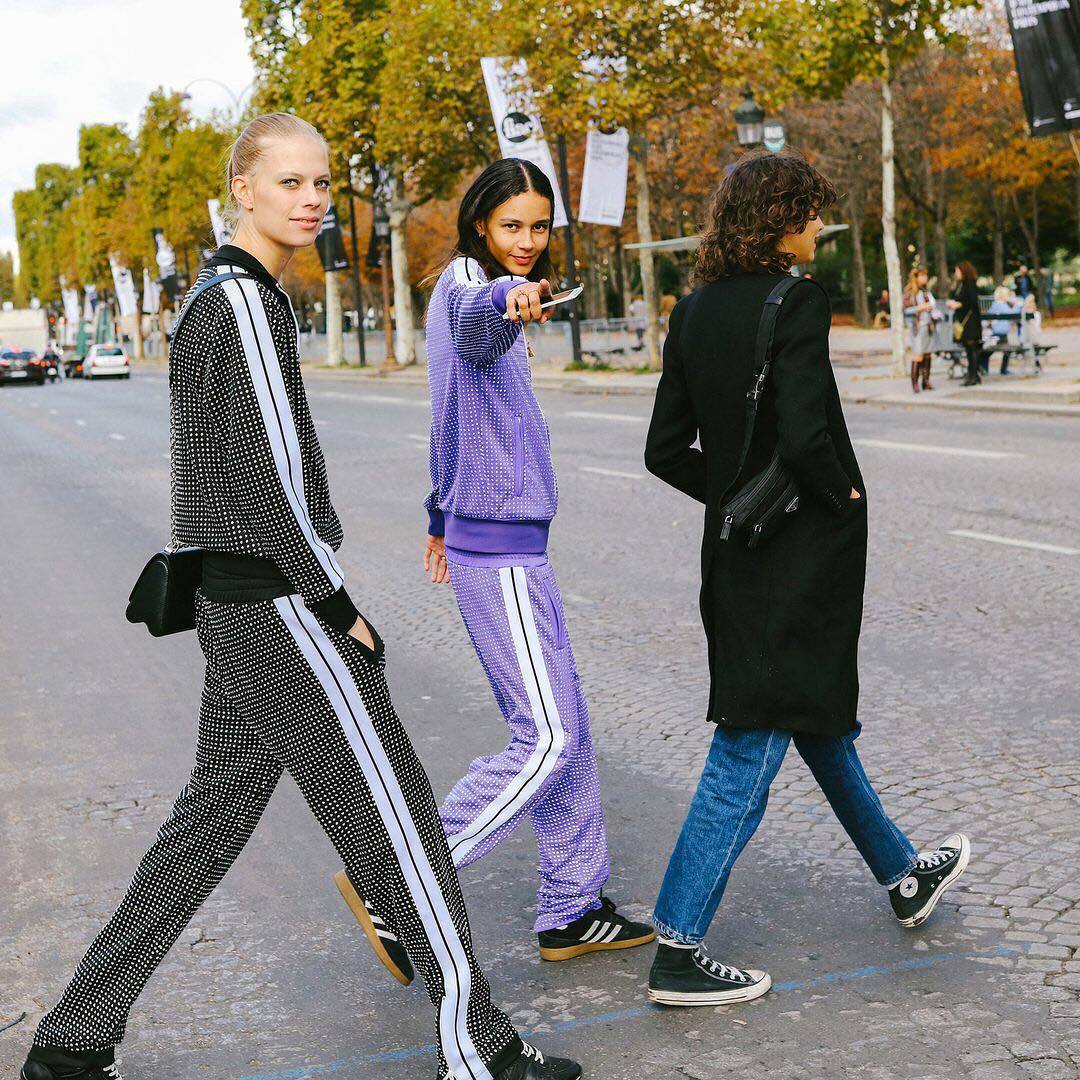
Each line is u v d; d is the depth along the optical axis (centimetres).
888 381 2345
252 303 256
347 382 4103
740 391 307
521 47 2750
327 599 262
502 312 300
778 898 381
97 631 823
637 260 6369
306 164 269
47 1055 283
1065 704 549
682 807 464
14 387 5431
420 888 275
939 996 319
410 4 3634
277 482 254
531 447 339
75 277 10950
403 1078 299
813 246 319
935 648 651
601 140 2748
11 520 1350
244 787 285
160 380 5503
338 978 351
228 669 271
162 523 1274
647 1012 321
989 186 4962
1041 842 408
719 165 4312
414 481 1457
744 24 2583
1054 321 4703
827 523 308
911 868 349
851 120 4428
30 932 391
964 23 4231
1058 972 327
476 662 695
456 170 4025
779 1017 314
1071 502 1045
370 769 270
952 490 1141
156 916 283
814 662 310
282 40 4712
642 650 690
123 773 541
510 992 336
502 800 336
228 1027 326
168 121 7494
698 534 1026
